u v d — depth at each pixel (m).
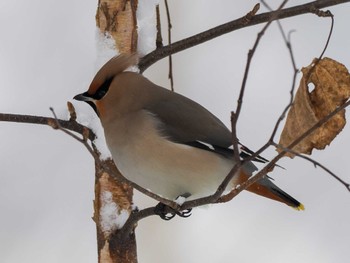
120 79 9.93
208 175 9.98
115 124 9.89
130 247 9.65
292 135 9.09
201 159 9.95
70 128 9.58
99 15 10.04
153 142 9.82
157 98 10.06
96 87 9.90
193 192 10.03
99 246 9.68
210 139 10.04
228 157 10.08
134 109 9.91
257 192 10.07
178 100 10.15
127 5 9.95
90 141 10.05
